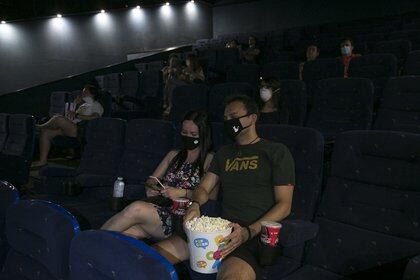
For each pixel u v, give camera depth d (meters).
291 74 4.32
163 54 7.89
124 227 1.84
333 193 1.67
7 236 1.20
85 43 10.04
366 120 2.99
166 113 4.92
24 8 8.62
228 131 1.83
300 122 3.34
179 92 3.79
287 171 1.70
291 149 1.87
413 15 6.95
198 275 1.54
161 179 2.25
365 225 1.54
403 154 1.51
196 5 10.30
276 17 9.58
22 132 3.60
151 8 10.30
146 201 1.93
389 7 8.20
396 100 2.78
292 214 1.78
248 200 1.75
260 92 3.04
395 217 1.48
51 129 4.45
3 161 3.63
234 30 10.18
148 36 10.39
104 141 2.98
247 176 1.77
